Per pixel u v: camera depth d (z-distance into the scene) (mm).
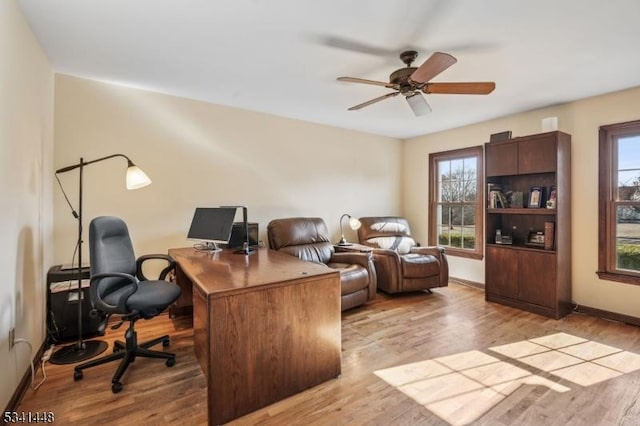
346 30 2094
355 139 4918
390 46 2299
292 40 2229
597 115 3314
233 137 3783
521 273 3516
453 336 2785
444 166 4988
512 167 3662
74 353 2418
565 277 3371
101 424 1670
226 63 2602
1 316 1691
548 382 2066
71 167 2492
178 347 2561
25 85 2043
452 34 2131
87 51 2416
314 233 4035
